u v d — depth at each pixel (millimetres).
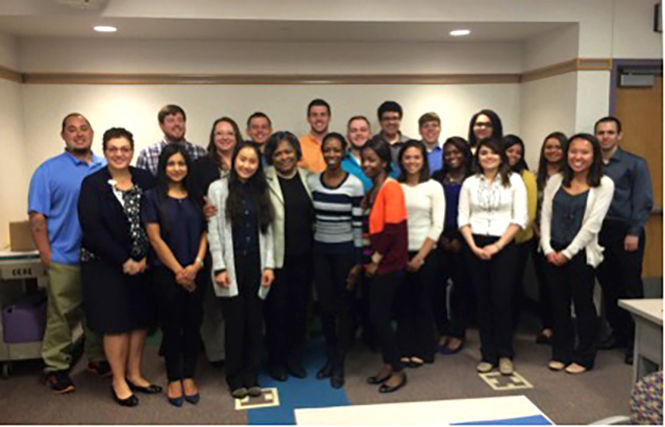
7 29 3738
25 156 4121
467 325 4023
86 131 2957
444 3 3670
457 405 1381
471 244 3127
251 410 2732
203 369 3246
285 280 2986
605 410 2715
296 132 4414
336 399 2844
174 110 3422
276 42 4305
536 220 3533
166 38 4145
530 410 1353
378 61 4422
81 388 3010
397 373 2938
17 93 4016
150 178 2875
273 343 3092
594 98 3836
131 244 2699
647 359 2240
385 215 2764
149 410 2736
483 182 3135
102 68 4152
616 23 3791
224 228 2709
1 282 3145
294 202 2920
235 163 2725
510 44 4539
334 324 3211
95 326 2727
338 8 3605
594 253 3045
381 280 2840
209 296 3170
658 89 3957
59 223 2908
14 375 3189
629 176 3379
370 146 2799
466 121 4578
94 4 3318
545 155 3467
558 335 3211
